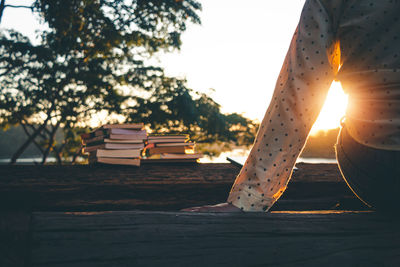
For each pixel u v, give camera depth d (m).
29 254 0.66
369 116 0.91
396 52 0.84
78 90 19.89
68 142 20.52
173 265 0.70
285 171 0.94
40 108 19.61
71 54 18.62
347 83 0.95
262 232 0.82
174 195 1.86
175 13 19.09
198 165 2.33
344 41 0.91
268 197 0.94
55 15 16.31
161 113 20.50
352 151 1.01
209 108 22.23
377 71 0.86
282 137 0.92
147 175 1.97
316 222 0.89
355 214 0.96
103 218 0.77
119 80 20.50
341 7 0.89
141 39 19.09
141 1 18.09
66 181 1.76
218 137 22.80
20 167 1.96
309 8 0.92
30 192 1.62
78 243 0.69
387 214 0.98
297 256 0.77
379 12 0.84
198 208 0.95
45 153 20.03
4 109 18.30
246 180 0.96
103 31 18.03
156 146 2.40
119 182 1.80
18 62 17.66
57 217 0.75
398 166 0.88
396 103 0.85
